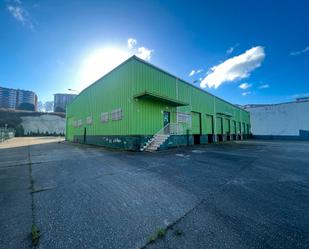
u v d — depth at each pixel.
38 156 10.19
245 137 34.69
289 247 2.20
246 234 2.48
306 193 4.15
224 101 27.17
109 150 13.09
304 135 30.92
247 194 4.07
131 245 2.25
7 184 4.86
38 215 3.08
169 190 4.32
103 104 16.94
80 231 2.58
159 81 14.82
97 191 4.27
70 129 28.12
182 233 2.50
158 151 12.31
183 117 17.53
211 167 6.98
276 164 7.67
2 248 2.22
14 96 88.94
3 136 31.16
